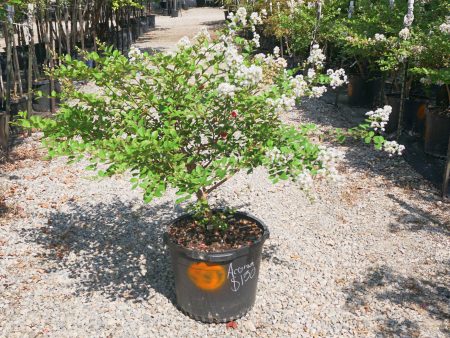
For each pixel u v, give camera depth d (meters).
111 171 3.07
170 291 3.82
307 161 3.03
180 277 3.40
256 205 5.24
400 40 6.86
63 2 9.90
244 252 3.28
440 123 6.30
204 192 3.51
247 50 3.64
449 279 3.98
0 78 7.20
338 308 3.63
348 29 8.71
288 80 3.38
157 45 16.47
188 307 3.46
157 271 4.08
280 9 12.64
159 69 3.35
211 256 3.19
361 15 9.34
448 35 6.21
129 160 3.02
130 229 4.73
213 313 3.41
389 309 3.61
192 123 3.47
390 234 4.67
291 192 5.55
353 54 8.79
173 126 3.26
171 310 3.60
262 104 3.20
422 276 4.02
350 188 5.66
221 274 3.28
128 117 3.19
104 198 5.34
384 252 4.37
